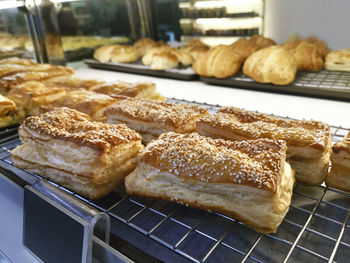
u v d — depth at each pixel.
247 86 0.53
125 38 0.77
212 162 0.21
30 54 0.64
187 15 0.68
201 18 0.67
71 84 0.48
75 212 0.19
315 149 0.24
